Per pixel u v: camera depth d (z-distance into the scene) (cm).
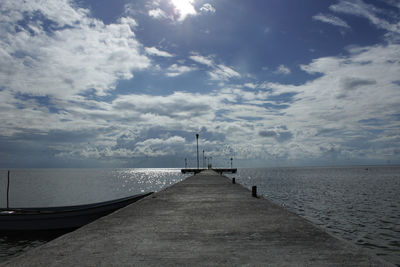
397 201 2892
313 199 3084
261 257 357
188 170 12019
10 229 1442
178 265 328
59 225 1470
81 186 6838
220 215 685
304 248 397
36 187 6488
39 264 329
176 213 716
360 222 1780
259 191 4116
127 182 8794
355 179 7988
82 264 330
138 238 458
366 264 327
